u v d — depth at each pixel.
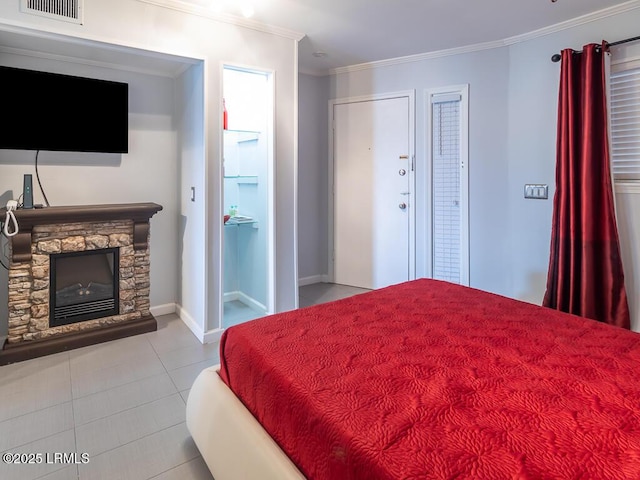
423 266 4.14
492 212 3.74
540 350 1.45
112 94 3.09
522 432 0.98
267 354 1.45
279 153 3.26
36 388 2.29
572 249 3.05
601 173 2.94
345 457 0.99
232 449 1.40
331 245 4.73
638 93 2.85
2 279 2.80
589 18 2.98
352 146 4.48
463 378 1.25
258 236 3.51
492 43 3.58
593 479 0.82
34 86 2.77
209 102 2.86
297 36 3.29
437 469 0.87
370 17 3.01
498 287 3.76
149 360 2.67
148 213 3.09
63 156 3.01
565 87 3.04
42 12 2.26
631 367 1.30
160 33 2.62
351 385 1.23
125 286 3.07
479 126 3.74
